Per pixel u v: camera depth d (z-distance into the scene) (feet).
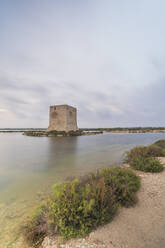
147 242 6.93
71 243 7.07
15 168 25.08
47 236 7.90
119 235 7.41
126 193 11.05
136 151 28.02
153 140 88.33
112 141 81.25
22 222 9.67
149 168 20.26
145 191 13.32
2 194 14.49
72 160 31.76
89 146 58.29
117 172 15.08
